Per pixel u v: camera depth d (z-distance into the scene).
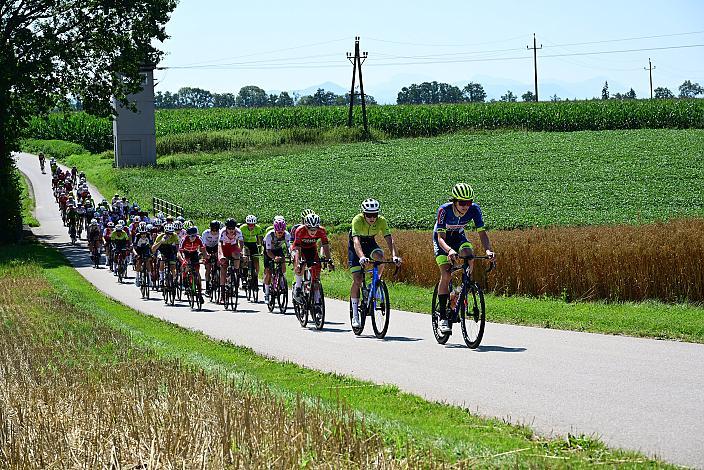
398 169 85.31
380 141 111.06
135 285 37.00
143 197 76.06
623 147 88.69
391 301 25.16
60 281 36.06
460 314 16.53
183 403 10.15
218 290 27.92
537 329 18.52
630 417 10.27
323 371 14.41
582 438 9.02
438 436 9.23
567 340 16.64
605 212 53.12
